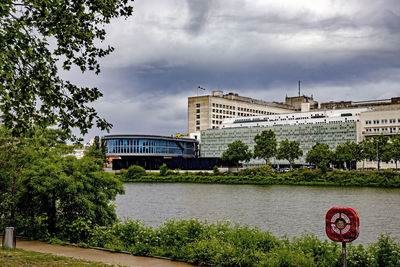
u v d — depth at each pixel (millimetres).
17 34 15305
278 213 64938
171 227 25172
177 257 21672
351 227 15836
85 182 29500
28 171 28625
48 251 23469
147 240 24438
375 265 18438
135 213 65125
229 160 185500
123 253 23344
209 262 20609
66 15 16734
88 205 28516
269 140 170875
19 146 30906
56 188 28344
